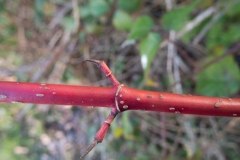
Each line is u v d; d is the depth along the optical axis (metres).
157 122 0.31
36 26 0.36
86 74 0.34
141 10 0.31
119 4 0.28
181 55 0.32
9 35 0.35
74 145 0.34
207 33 0.29
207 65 0.26
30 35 0.35
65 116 0.35
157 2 0.32
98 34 0.33
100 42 0.34
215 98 0.11
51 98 0.11
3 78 0.34
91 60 0.11
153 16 0.32
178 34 0.29
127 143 0.31
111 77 0.11
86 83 0.34
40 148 0.33
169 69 0.30
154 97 0.11
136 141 0.31
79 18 0.32
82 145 0.34
